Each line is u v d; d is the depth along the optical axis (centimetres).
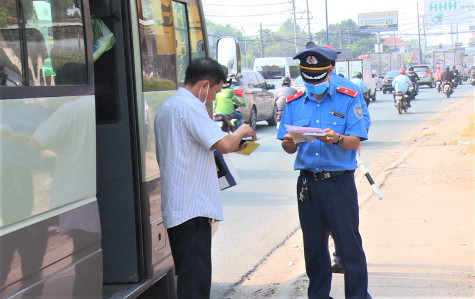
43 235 312
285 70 3416
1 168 285
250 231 775
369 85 3600
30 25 316
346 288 456
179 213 392
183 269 397
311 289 479
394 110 2822
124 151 422
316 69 438
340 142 435
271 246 709
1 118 288
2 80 293
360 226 734
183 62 514
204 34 564
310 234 467
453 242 653
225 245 716
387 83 4662
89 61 364
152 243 435
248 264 646
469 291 512
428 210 802
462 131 1697
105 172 425
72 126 341
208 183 402
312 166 450
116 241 427
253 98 2030
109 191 426
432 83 5325
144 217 429
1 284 283
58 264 324
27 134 304
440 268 574
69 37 347
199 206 395
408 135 1758
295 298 529
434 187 951
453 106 2866
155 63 456
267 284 584
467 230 697
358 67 3634
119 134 422
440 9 11694
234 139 398
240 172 1237
